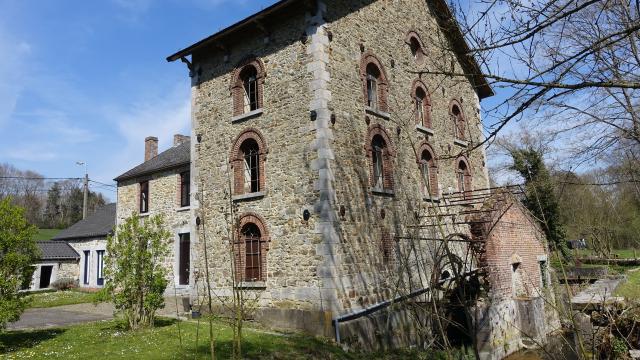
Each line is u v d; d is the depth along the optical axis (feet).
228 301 41.63
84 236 82.74
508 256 44.39
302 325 36.09
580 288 48.39
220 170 45.03
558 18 12.61
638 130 21.20
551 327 44.37
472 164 61.52
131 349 30.30
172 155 69.77
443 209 51.52
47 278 83.30
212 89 47.42
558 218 50.96
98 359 27.86
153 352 29.35
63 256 83.10
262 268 39.70
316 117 37.93
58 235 93.04
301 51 40.09
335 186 37.27
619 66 19.63
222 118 45.85
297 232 37.83
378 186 42.63
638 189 30.53
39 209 202.08
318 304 35.40
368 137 42.22
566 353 29.19
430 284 20.44
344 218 37.47
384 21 48.24
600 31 16.30
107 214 89.40
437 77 56.08
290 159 39.34
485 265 41.22
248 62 44.32
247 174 43.88
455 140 57.36
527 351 40.14
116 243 39.68
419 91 53.26
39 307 56.29
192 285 45.19
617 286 50.31
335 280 35.35
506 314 40.91
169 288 59.52
